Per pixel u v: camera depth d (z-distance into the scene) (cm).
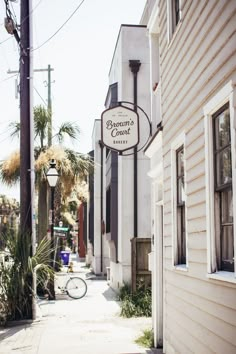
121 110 1003
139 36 1759
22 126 1343
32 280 1259
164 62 901
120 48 1756
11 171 1834
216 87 570
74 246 5881
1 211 5116
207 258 584
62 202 2631
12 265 1246
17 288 1232
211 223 578
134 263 1452
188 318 696
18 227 1302
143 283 1443
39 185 1847
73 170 1884
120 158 1738
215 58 575
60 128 1906
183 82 738
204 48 621
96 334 1091
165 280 873
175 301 786
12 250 1255
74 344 989
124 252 1714
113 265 1984
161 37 929
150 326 1170
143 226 1719
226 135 552
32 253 1289
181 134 739
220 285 545
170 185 836
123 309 1340
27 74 1355
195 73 665
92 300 1683
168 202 854
